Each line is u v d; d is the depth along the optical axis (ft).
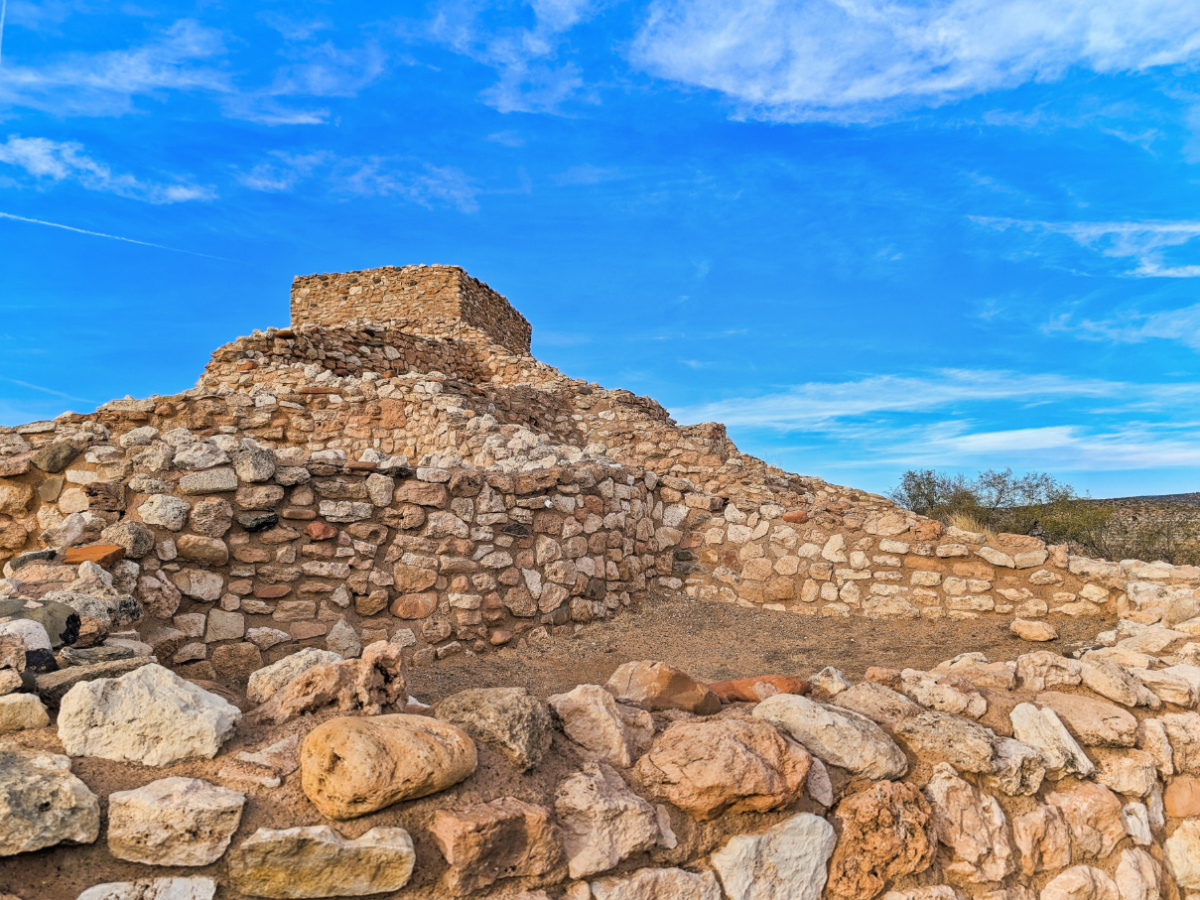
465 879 6.31
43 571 11.95
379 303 68.59
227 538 15.11
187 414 32.37
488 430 32.32
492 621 18.70
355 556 16.60
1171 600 19.38
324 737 6.44
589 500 22.09
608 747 8.12
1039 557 22.63
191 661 14.17
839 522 24.76
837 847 8.29
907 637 21.06
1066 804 9.89
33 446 15.74
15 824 5.56
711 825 7.74
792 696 9.32
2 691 6.91
